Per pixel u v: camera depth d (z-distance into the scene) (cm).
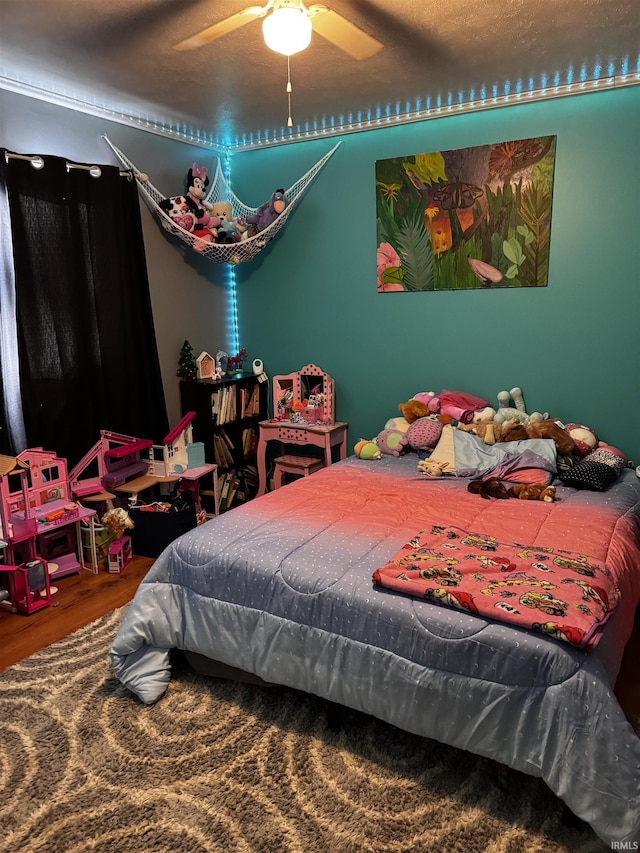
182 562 219
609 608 174
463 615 171
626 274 318
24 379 298
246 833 160
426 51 262
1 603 282
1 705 212
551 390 347
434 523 240
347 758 187
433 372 379
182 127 371
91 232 324
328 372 416
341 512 252
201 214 369
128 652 215
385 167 366
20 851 156
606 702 151
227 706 212
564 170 323
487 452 314
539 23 235
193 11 222
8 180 283
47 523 295
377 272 384
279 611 199
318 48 255
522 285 343
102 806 169
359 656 183
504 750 163
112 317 338
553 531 231
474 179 343
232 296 443
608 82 301
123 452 330
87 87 301
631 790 146
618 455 314
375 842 158
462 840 158
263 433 407
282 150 403
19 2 213
